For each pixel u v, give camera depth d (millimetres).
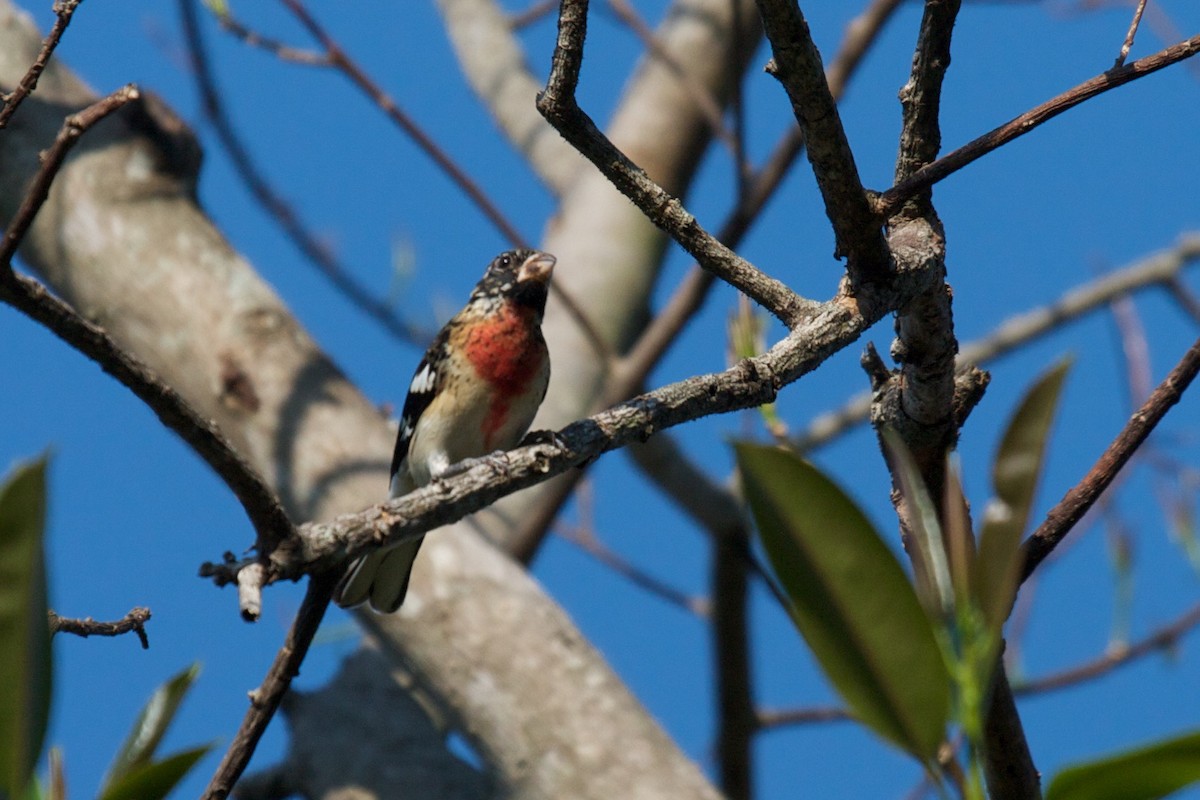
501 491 5508
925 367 6500
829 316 6312
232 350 11836
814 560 4137
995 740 5824
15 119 12484
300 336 12156
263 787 11359
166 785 4188
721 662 15844
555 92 6141
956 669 4043
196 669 4641
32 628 3807
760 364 6230
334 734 11422
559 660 10523
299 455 11391
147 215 12312
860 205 5988
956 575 4051
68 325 4266
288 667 4992
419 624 10641
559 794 9969
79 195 12289
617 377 13812
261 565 4812
